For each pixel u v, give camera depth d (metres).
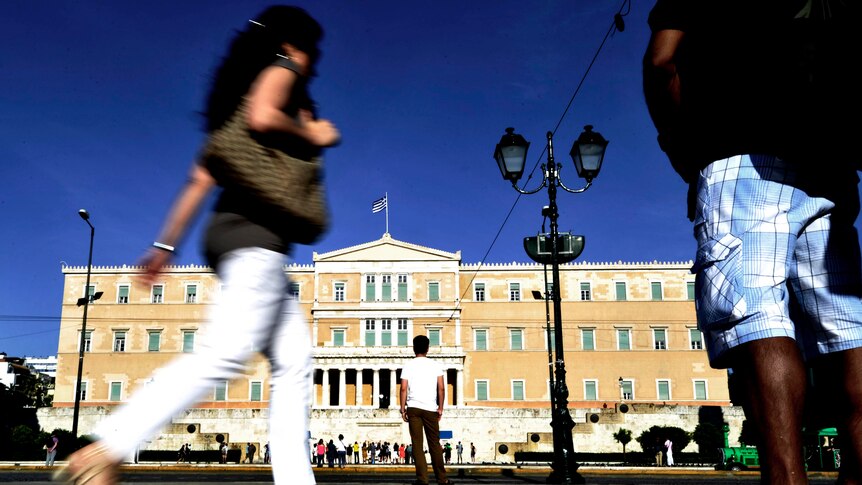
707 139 2.38
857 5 2.17
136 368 68.75
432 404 7.99
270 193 2.56
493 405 67.94
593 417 59.53
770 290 2.19
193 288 70.44
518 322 69.56
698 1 2.33
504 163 16.33
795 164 2.29
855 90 2.21
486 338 69.50
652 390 68.00
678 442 56.22
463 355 68.12
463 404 67.62
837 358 2.35
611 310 69.50
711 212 2.35
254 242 2.56
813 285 2.35
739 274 2.23
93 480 2.30
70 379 68.81
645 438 56.66
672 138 2.49
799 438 2.06
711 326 2.31
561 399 15.05
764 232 2.24
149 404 2.40
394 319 69.50
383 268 70.56
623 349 68.81
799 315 2.43
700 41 2.36
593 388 68.06
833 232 2.35
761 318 2.16
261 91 2.59
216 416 60.25
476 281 70.81
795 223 2.26
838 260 2.35
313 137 2.71
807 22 2.20
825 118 2.26
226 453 50.62
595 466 38.44
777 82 2.26
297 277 70.75
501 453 58.38
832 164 2.33
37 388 107.75
